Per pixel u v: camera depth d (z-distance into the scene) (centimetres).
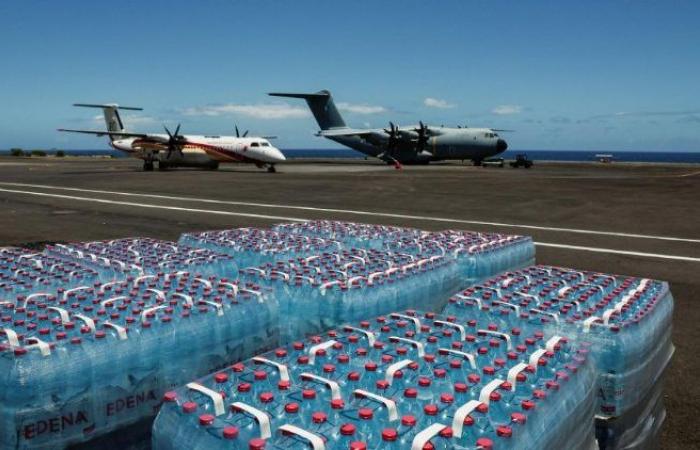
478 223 1677
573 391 269
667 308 409
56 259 488
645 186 3084
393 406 226
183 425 223
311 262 483
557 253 1258
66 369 263
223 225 1593
